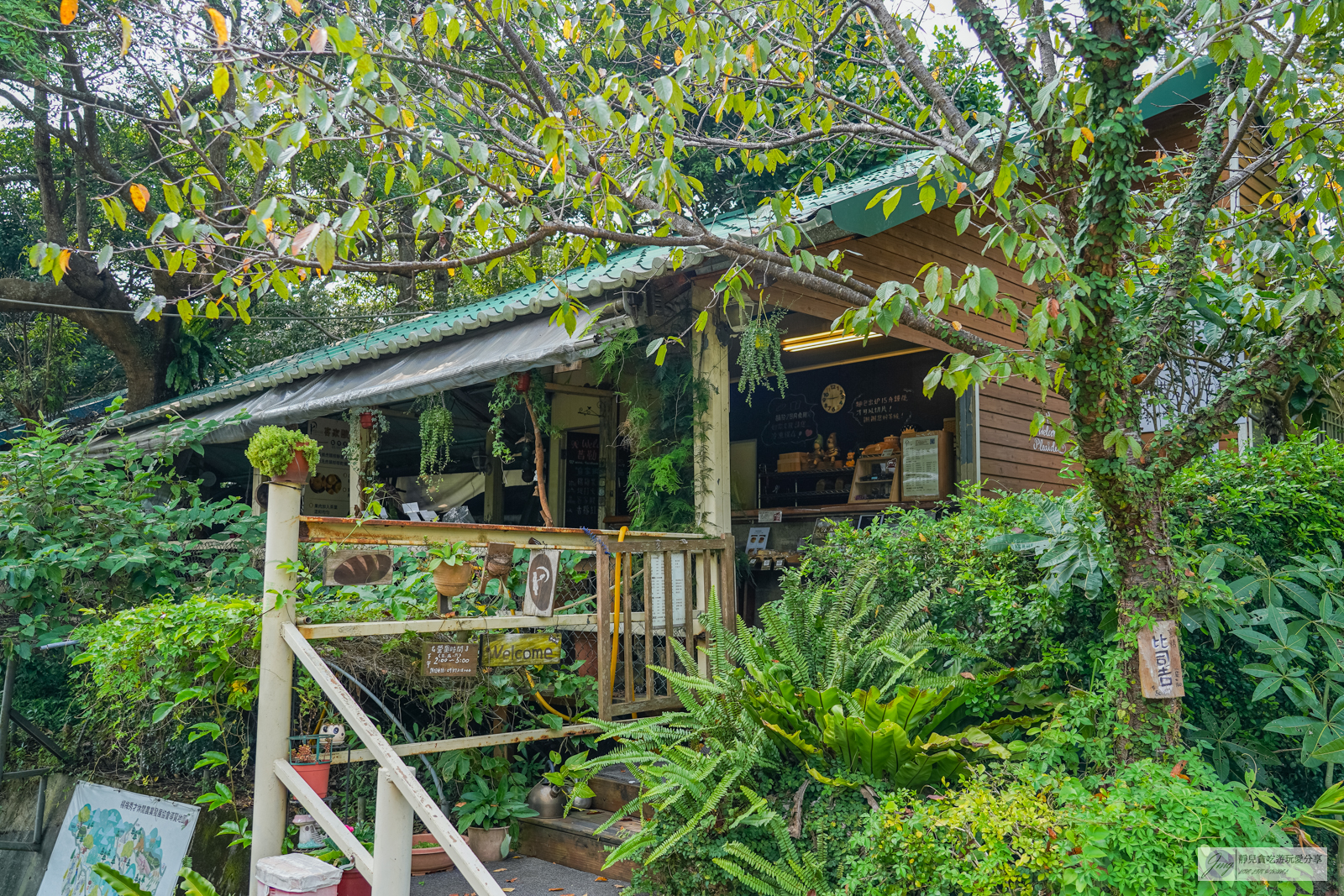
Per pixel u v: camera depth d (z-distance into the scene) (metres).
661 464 5.92
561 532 4.85
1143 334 3.68
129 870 5.09
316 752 4.05
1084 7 3.19
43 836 5.96
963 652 4.23
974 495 5.04
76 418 15.16
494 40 4.64
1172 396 5.38
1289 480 4.31
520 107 4.95
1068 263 3.25
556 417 8.58
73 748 6.08
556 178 3.80
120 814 5.32
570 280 7.16
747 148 4.96
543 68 5.13
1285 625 3.67
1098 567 3.94
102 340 14.43
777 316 5.87
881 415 10.05
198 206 3.62
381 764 3.44
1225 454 4.59
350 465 7.71
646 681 4.85
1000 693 4.17
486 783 4.77
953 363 3.11
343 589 4.68
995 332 8.29
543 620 4.67
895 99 6.93
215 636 4.18
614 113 4.54
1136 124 3.16
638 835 3.71
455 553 4.55
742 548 8.49
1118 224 3.18
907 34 4.65
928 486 8.25
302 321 17.08
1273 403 4.93
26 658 5.96
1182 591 3.43
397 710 5.01
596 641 5.23
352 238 3.65
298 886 3.45
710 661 4.79
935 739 3.46
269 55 3.56
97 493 6.61
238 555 6.74
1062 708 3.70
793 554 7.61
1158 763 3.24
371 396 6.82
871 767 3.63
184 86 6.62
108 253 3.51
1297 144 3.80
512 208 4.39
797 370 10.62
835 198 5.77
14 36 9.59
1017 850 2.90
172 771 5.51
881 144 5.16
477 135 4.65
